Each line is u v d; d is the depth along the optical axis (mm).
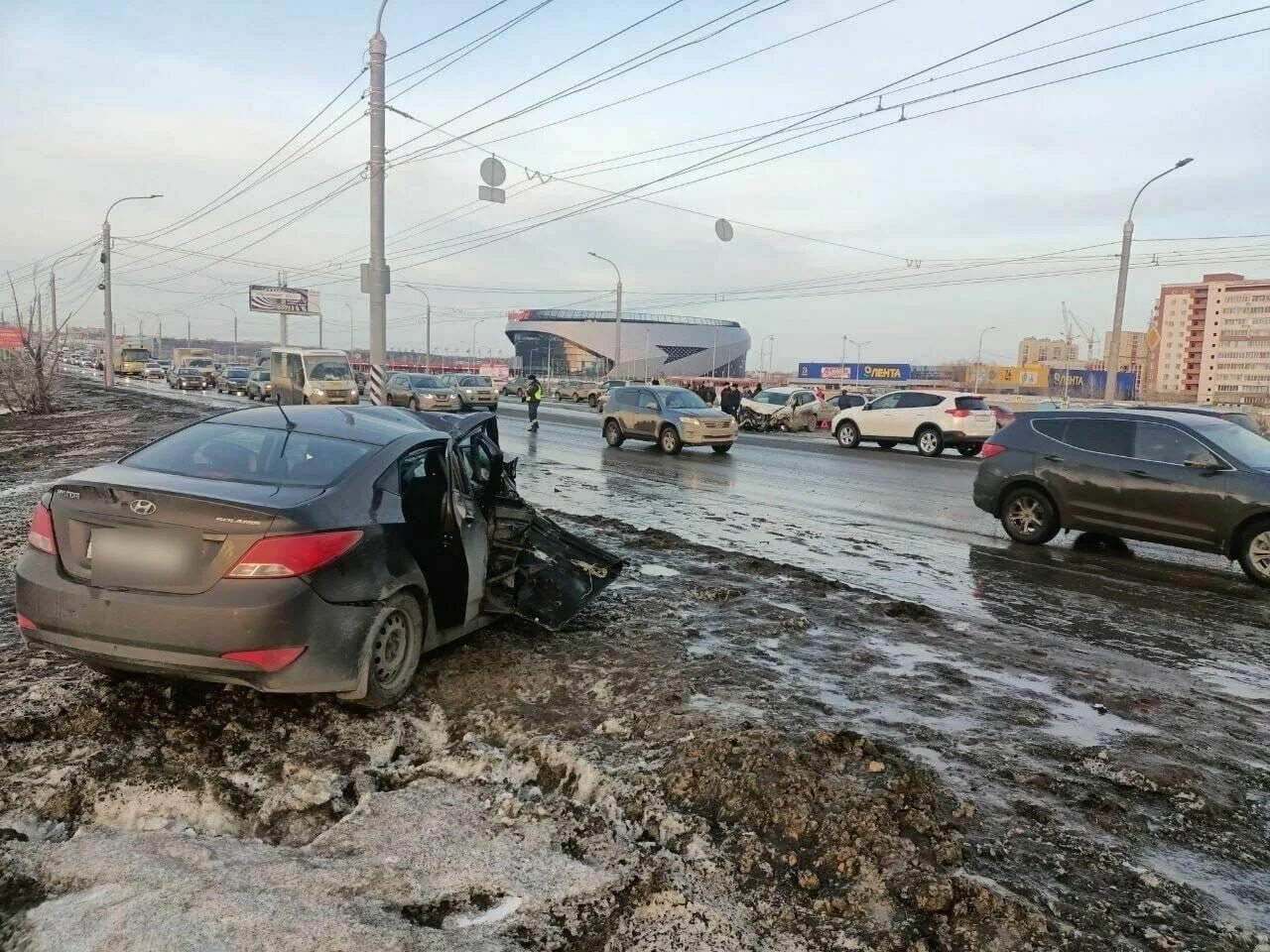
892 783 3406
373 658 4012
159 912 2553
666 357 145875
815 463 19922
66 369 103062
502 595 5242
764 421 32312
